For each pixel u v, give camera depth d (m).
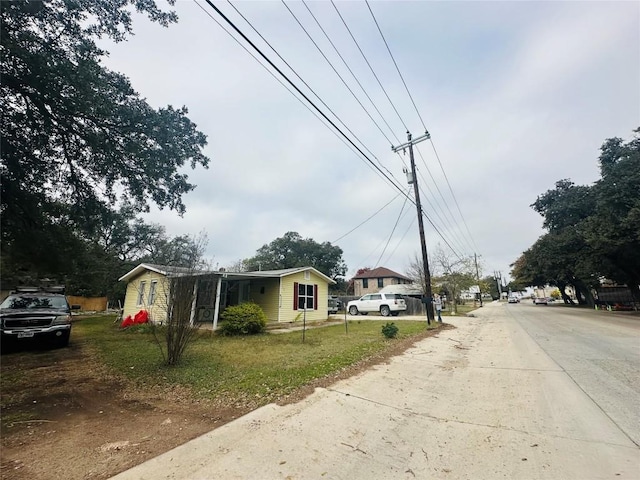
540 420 3.72
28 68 5.54
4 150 6.35
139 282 17.56
